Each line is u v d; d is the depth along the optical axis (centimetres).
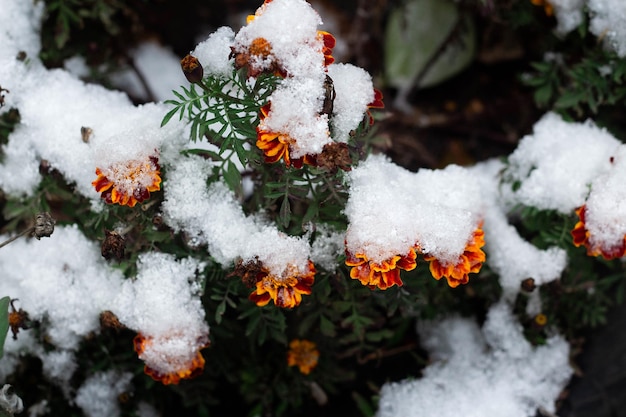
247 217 92
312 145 83
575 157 96
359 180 88
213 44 86
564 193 95
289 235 90
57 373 97
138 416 100
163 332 89
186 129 92
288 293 86
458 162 114
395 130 114
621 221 89
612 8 97
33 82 97
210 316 94
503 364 102
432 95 116
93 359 97
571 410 103
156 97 111
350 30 115
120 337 97
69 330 95
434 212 88
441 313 104
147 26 112
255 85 85
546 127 100
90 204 94
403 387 101
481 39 113
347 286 92
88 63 105
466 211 88
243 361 101
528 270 98
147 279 90
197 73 83
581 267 101
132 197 86
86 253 95
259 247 87
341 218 90
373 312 99
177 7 114
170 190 90
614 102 100
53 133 94
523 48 113
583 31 99
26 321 92
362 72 87
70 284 94
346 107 86
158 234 90
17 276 96
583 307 102
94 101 96
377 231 85
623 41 97
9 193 96
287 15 83
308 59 83
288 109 83
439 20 112
